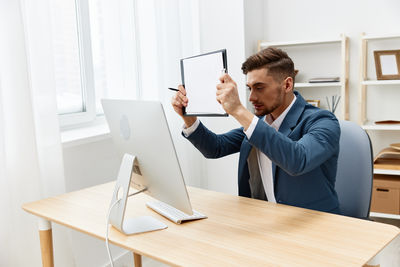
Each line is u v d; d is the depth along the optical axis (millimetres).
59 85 2354
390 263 2502
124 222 1350
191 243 1161
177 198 1261
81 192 1730
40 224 1537
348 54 3318
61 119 2340
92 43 2568
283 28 3514
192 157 3137
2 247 1744
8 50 1753
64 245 1983
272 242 1140
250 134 1295
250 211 1409
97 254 2334
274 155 1293
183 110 1553
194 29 3195
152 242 1185
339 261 1010
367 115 3340
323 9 3369
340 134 1589
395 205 2885
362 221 1281
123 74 2754
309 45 3434
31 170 1819
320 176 1521
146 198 1633
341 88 3219
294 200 1541
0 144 1696
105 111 1479
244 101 3170
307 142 1362
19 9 1757
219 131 3221
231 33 3148
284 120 1570
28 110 1799
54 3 2293
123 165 1333
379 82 2994
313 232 1202
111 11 2648
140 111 1239
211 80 1362
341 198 1704
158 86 2762
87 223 1363
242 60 3135
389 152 2994
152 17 2705
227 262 1026
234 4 3102
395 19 3178
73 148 2168
